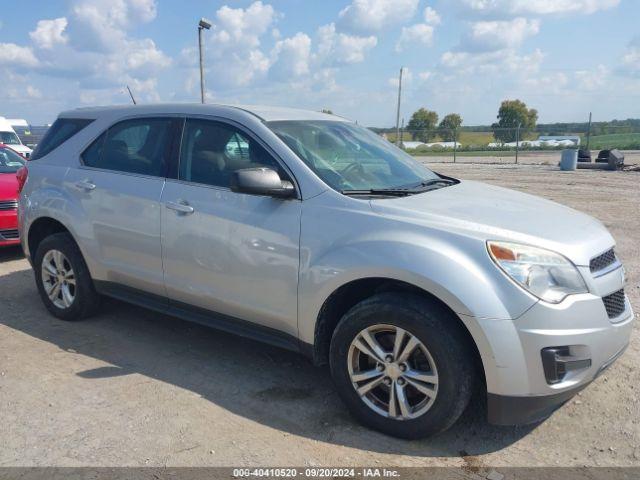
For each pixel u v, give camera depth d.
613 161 20.39
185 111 4.36
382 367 3.25
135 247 4.40
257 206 3.72
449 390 3.03
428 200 3.54
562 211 3.74
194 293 4.09
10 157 8.63
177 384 3.93
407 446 3.20
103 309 5.45
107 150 4.76
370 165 4.09
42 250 5.12
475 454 3.13
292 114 4.32
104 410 3.56
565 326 2.91
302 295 3.50
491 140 32.00
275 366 4.25
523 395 2.94
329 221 3.43
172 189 4.17
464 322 2.94
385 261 3.14
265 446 3.19
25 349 4.51
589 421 3.46
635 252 7.50
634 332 4.75
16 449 3.13
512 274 2.94
